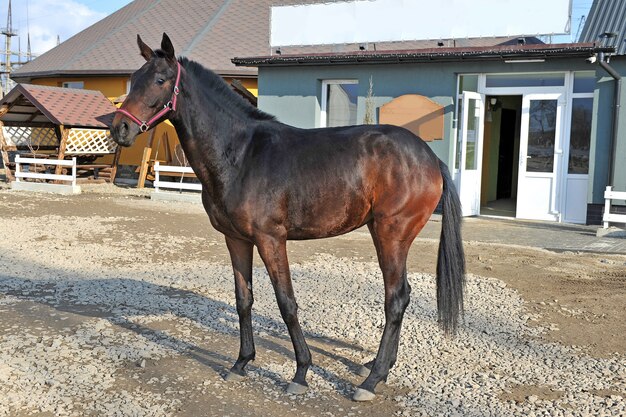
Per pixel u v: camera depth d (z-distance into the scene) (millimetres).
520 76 13172
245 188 4328
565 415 4125
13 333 5562
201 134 4348
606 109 11984
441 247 4598
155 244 9945
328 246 10148
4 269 8008
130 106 4168
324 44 14711
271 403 4316
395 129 4594
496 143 16516
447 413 4164
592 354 5328
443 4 13242
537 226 12273
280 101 15234
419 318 6254
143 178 18484
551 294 7184
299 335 4473
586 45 11297
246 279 4699
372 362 4840
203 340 5543
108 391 4438
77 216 12625
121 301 6664
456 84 13289
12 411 4094
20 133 19344
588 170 12391
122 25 23312
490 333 5816
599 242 10477
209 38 20953
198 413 4133
